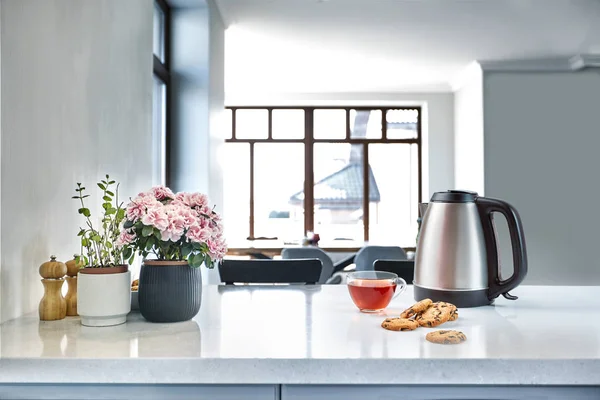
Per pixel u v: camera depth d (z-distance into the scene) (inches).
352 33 175.9
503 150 218.1
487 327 42.0
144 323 44.3
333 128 282.5
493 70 216.8
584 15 158.7
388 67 223.5
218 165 155.6
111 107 68.6
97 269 42.7
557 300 53.7
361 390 34.2
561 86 217.0
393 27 169.9
